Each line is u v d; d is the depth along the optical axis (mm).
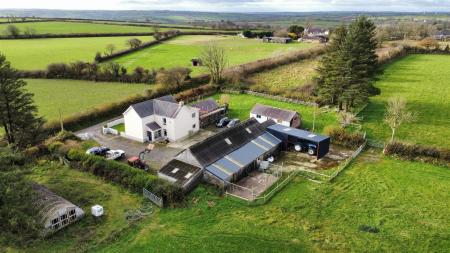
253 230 38094
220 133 54156
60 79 106750
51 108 78312
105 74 105062
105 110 75062
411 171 51750
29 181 40812
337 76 74312
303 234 37688
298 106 82625
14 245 34781
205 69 115500
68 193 44875
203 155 48969
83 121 70688
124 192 45250
